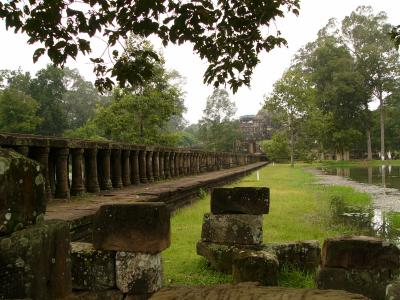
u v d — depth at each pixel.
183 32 7.27
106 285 4.95
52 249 3.08
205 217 7.11
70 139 9.16
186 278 6.32
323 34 63.28
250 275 5.60
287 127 47.66
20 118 47.16
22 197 2.94
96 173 10.78
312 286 5.96
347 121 58.47
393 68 60.50
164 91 25.55
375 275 5.19
